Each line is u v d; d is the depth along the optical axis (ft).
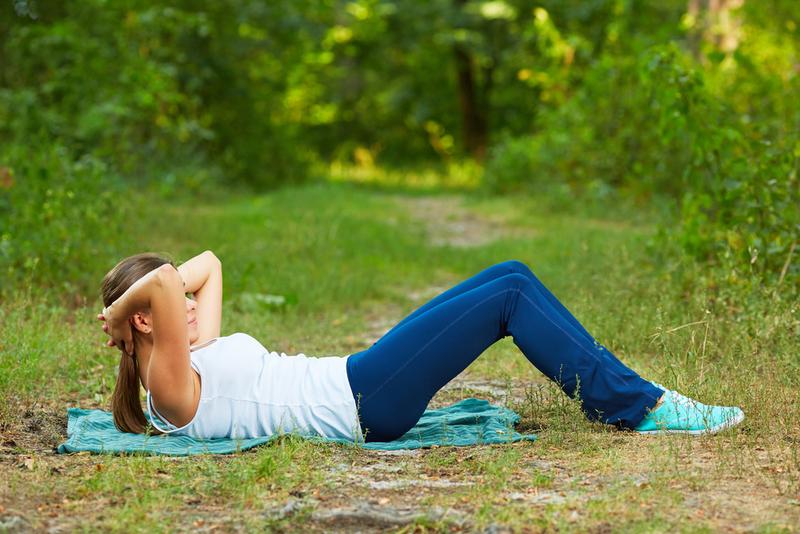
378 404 20.80
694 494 17.08
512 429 21.68
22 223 41.57
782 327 28.27
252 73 113.09
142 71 82.17
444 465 19.42
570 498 16.97
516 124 150.41
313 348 33.94
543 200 81.41
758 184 36.40
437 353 20.72
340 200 87.30
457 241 67.51
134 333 20.88
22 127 67.15
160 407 20.80
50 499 17.34
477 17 133.39
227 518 16.46
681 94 39.52
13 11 78.69
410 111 162.20
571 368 21.31
